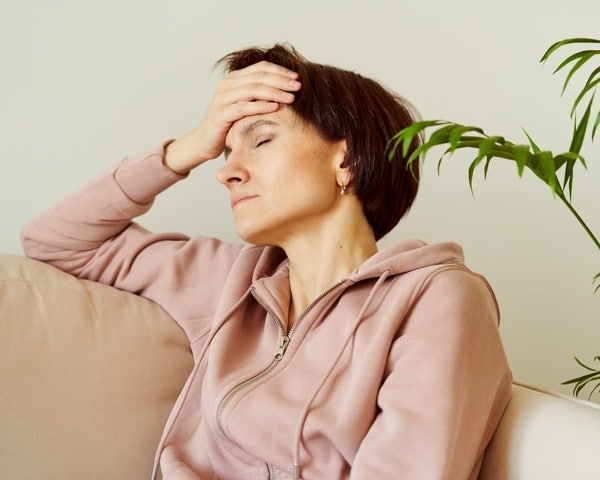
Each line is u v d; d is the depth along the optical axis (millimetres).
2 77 1610
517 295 1916
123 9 1693
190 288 1312
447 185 1886
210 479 1143
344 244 1155
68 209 1331
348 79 1184
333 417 991
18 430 1053
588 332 1936
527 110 1933
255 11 1783
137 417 1166
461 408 908
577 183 1932
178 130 1731
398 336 1012
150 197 1346
